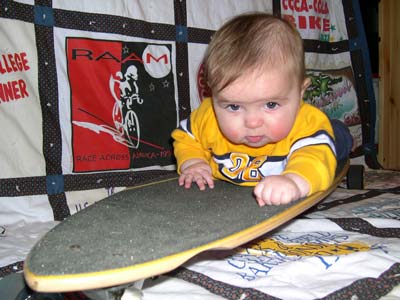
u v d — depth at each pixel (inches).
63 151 39.7
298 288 22.6
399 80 67.2
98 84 42.1
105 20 42.6
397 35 66.5
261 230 22.7
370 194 44.3
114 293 19.3
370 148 62.4
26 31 38.0
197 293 22.9
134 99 44.5
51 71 39.4
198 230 21.6
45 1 39.1
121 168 43.1
